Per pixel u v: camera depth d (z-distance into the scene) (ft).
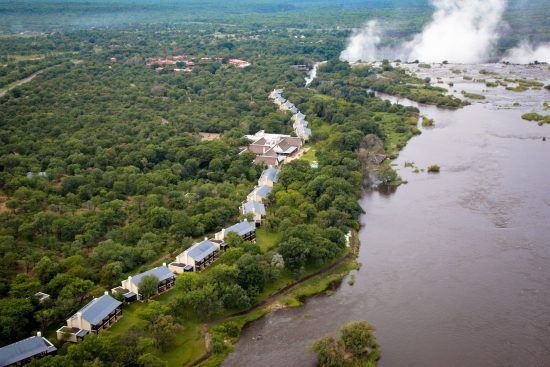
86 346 544.21
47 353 570.46
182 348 616.80
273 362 599.57
